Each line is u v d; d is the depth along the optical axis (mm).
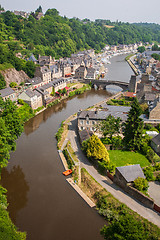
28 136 86688
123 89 147750
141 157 69188
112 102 116562
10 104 70188
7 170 65688
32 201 53906
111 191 54000
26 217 49219
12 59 141125
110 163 61500
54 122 100000
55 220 48562
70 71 187250
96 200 53188
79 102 127438
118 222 35688
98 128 82938
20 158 71750
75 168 64625
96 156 63219
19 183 60250
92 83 159125
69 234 45281
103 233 38875
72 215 49781
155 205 47500
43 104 118062
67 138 82438
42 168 66812
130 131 72750
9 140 65250
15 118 68500
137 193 50750
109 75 198250
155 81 149500
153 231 41531
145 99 110062
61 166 68000
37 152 75438
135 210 47688
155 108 88562
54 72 160750
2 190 54656
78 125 85625
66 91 135125
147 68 199250
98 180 58562
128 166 55719
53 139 84500
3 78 121312
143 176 54375
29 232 45625
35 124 97562
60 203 53250
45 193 56625
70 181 60844
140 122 71688
